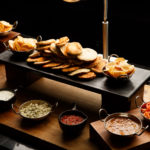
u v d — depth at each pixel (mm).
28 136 2301
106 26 2441
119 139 2080
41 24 3996
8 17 4133
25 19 4094
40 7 4039
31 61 2502
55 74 2418
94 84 2314
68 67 2432
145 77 2346
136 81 2316
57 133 2287
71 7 3857
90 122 2354
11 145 2322
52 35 3824
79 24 3906
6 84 2689
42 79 2740
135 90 2250
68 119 2268
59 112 2438
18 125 2352
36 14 4102
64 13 3934
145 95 2514
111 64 2367
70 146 2203
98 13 3746
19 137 2350
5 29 2844
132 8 3545
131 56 3438
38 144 2285
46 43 2496
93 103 2502
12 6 4152
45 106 2398
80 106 2480
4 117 2412
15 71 2660
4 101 2410
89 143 2213
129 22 3617
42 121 2371
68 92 2605
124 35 3664
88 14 3805
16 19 4105
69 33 3826
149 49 3486
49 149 2256
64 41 2467
